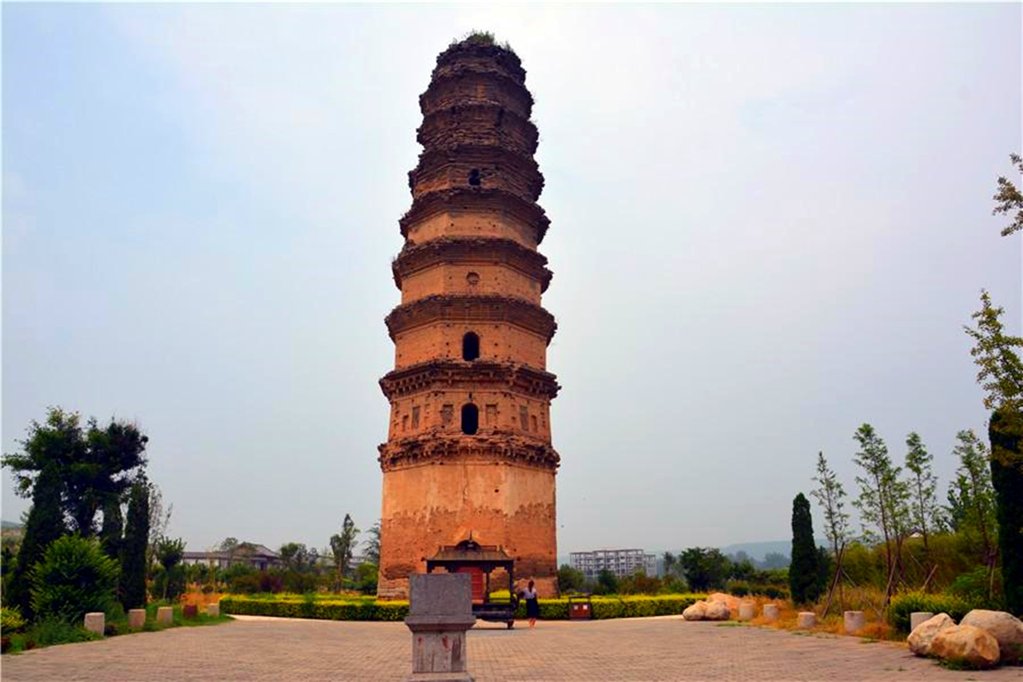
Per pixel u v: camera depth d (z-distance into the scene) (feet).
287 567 396.16
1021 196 82.58
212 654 90.94
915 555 139.64
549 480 173.27
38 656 89.15
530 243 192.34
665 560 335.26
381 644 103.14
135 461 168.96
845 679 67.92
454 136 191.83
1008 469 91.45
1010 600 89.20
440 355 171.12
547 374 177.27
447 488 160.97
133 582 138.10
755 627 124.26
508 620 127.75
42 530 123.65
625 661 82.64
